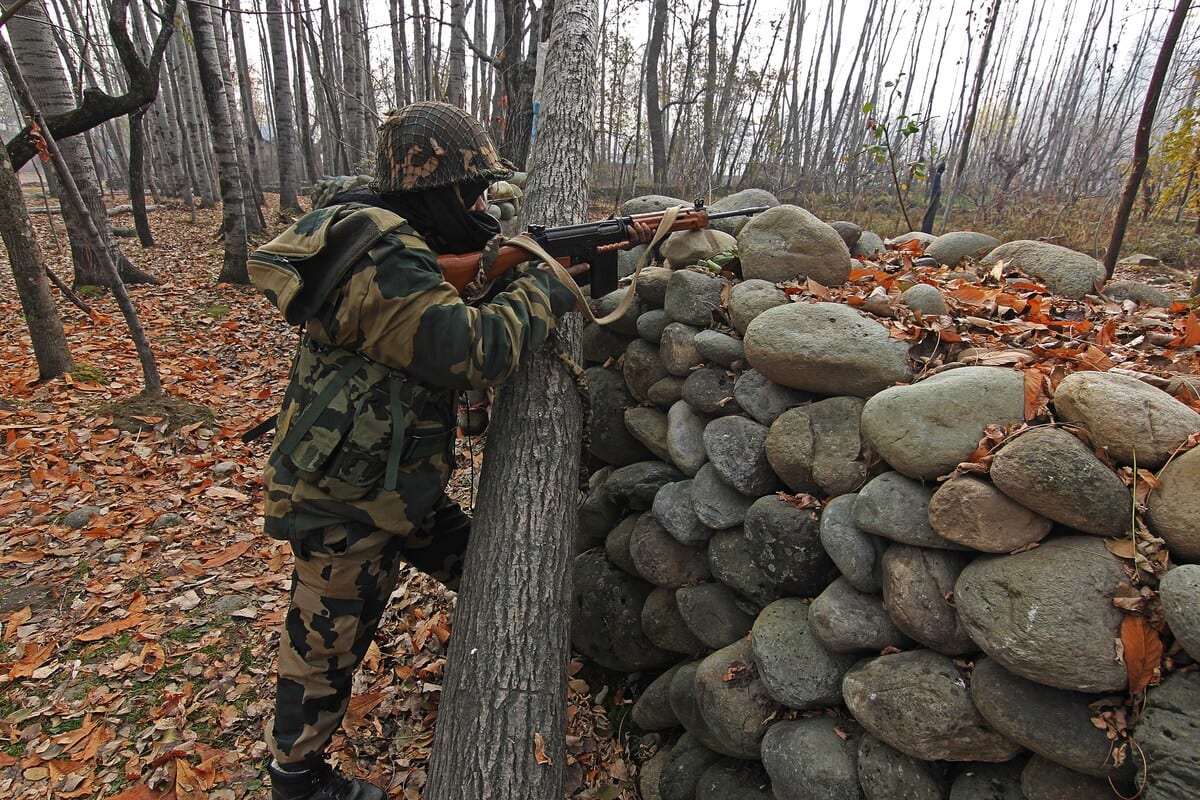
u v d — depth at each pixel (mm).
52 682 2580
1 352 5910
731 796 1947
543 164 2572
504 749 1602
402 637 2857
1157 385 1652
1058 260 2713
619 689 2660
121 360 5938
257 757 2314
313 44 11969
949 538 1453
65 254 10914
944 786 1529
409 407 1615
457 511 2273
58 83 6793
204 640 2818
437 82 12766
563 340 2092
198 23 8336
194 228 13984
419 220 1676
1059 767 1332
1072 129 24047
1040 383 1593
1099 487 1306
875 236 3229
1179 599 1146
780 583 1909
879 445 1639
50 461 4094
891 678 1543
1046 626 1249
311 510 1650
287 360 6492
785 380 1963
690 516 2225
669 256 2650
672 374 2418
